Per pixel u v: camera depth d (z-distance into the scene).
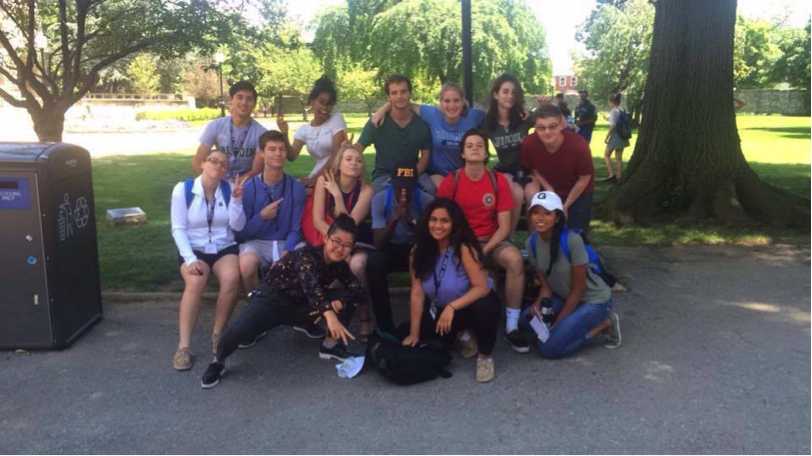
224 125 5.15
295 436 3.24
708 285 5.52
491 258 4.38
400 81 4.88
